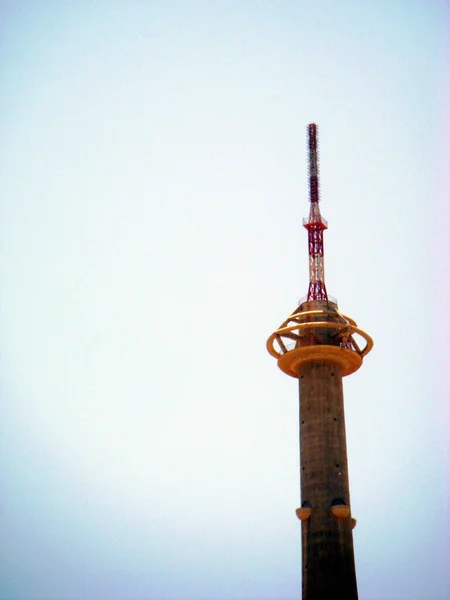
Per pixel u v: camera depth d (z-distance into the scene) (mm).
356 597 80688
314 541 81875
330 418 87125
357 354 90500
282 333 91062
